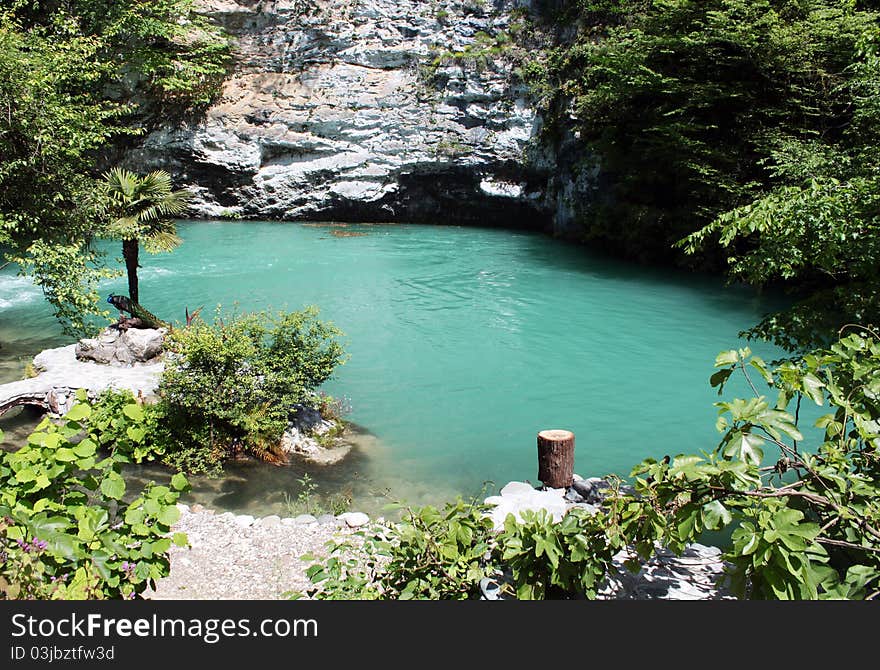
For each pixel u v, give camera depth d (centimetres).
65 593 346
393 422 1126
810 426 1103
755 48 2322
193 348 982
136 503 397
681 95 2500
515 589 480
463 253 2686
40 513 372
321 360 1071
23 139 1077
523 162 3200
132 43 3134
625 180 2733
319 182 3453
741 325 1723
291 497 878
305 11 3388
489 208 3394
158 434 973
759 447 373
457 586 464
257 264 2395
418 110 3353
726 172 2414
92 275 1117
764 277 695
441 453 1015
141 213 1266
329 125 3400
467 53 3269
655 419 1141
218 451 977
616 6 2903
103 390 1095
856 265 653
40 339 1541
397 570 476
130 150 3400
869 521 371
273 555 680
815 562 451
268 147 3438
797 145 2083
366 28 3397
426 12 3369
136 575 379
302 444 1022
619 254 2722
